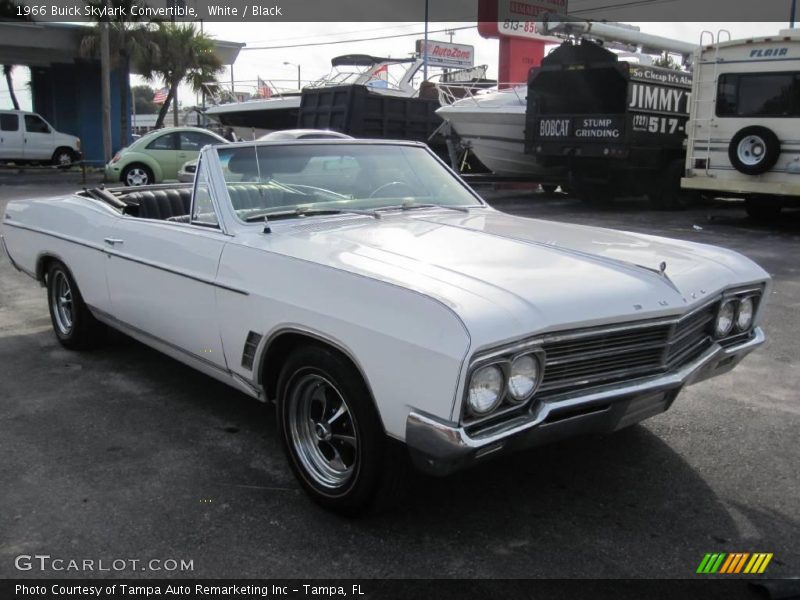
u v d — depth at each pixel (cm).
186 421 412
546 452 377
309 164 414
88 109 2875
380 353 268
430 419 253
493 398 254
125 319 450
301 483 323
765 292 365
